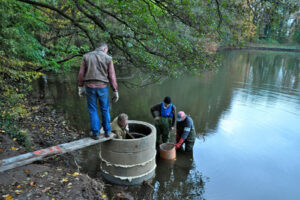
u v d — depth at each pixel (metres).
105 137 4.01
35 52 7.52
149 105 10.63
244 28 5.75
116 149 4.31
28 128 6.58
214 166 5.69
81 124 8.01
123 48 7.34
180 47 6.51
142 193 4.46
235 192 4.75
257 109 10.23
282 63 25.98
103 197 3.81
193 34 6.20
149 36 6.58
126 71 16.03
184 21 5.87
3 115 5.92
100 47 3.50
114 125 4.49
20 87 9.03
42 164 4.36
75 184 3.75
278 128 8.23
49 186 3.53
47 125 7.36
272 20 5.16
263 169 5.63
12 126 5.67
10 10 7.30
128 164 4.42
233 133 7.71
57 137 6.50
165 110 6.32
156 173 5.24
